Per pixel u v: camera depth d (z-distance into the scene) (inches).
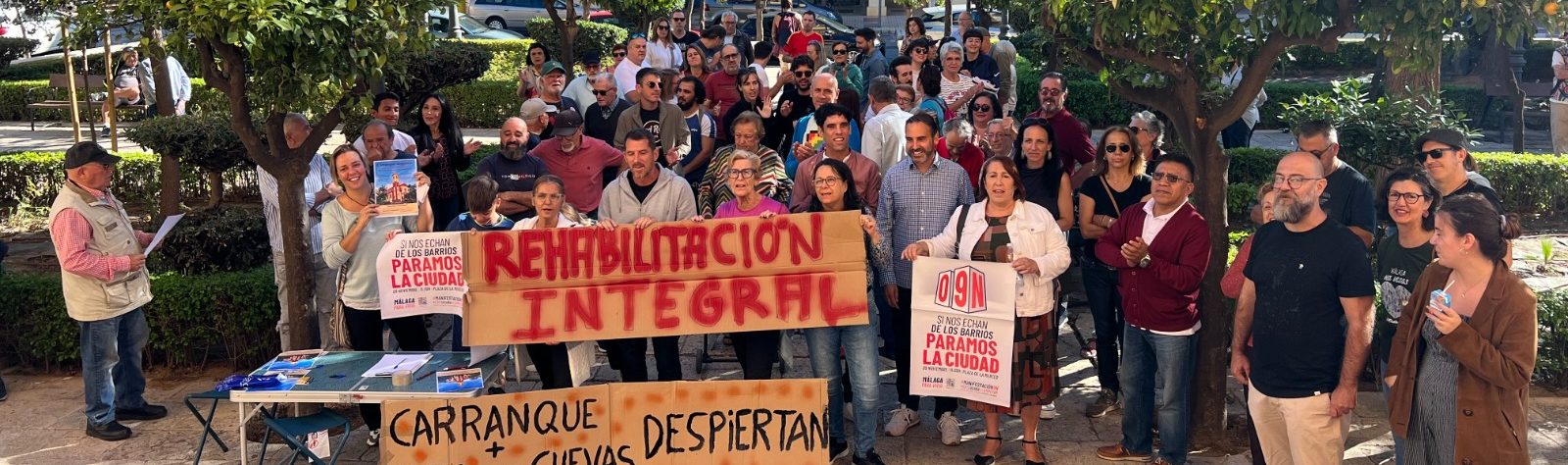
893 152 318.3
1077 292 385.7
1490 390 188.1
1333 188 248.2
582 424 232.5
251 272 333.4
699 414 234.2
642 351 257.8
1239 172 491.2
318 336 281.7
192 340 323.9
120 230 275.4
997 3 284.2
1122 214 246.8
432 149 354.3
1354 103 406.9
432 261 253.6
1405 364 198.8
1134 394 249.8
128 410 285.9
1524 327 182.9
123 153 553.3
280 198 270.4
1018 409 243.4
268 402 237.8
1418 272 219.5
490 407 228.4
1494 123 693.3
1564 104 579.5
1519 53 679.7
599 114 389.7
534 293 240.5
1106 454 256.4
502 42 858.8
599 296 240.7
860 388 248.5
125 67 700.7
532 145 380.8
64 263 265.3
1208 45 245.0
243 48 245.8
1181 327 238.5
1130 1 229.6
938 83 392.5
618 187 277.9
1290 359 208.7
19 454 267.1
